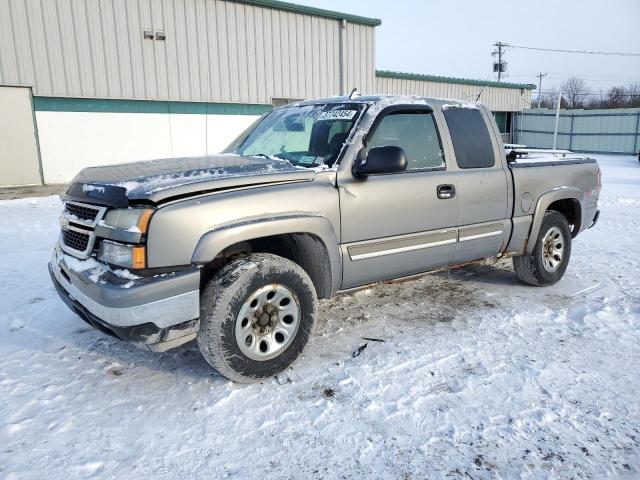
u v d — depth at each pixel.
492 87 30.75
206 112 16.50
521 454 2.69
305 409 3.07
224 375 3.26
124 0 14.47
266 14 17.12
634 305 4.81
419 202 4.04
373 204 3.78
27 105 13.57
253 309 3.28
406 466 2.60
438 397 3.21
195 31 15.82
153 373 3.48
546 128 32.88
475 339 4.05
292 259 3.74
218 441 2.77
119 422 2.92
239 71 16.89
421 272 4.35
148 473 2.52
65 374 3.45
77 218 3.39
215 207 3.08
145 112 15.39
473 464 2.61
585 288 5.36
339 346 3.92
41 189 13.30
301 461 2.62
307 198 3.46
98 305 2.93
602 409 3.09
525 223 4.92
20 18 13.09
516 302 4.92
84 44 14.07
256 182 3.34
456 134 4.45
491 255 4.81
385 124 4.00
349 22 19.20
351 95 4.41
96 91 14.43
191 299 3.02
